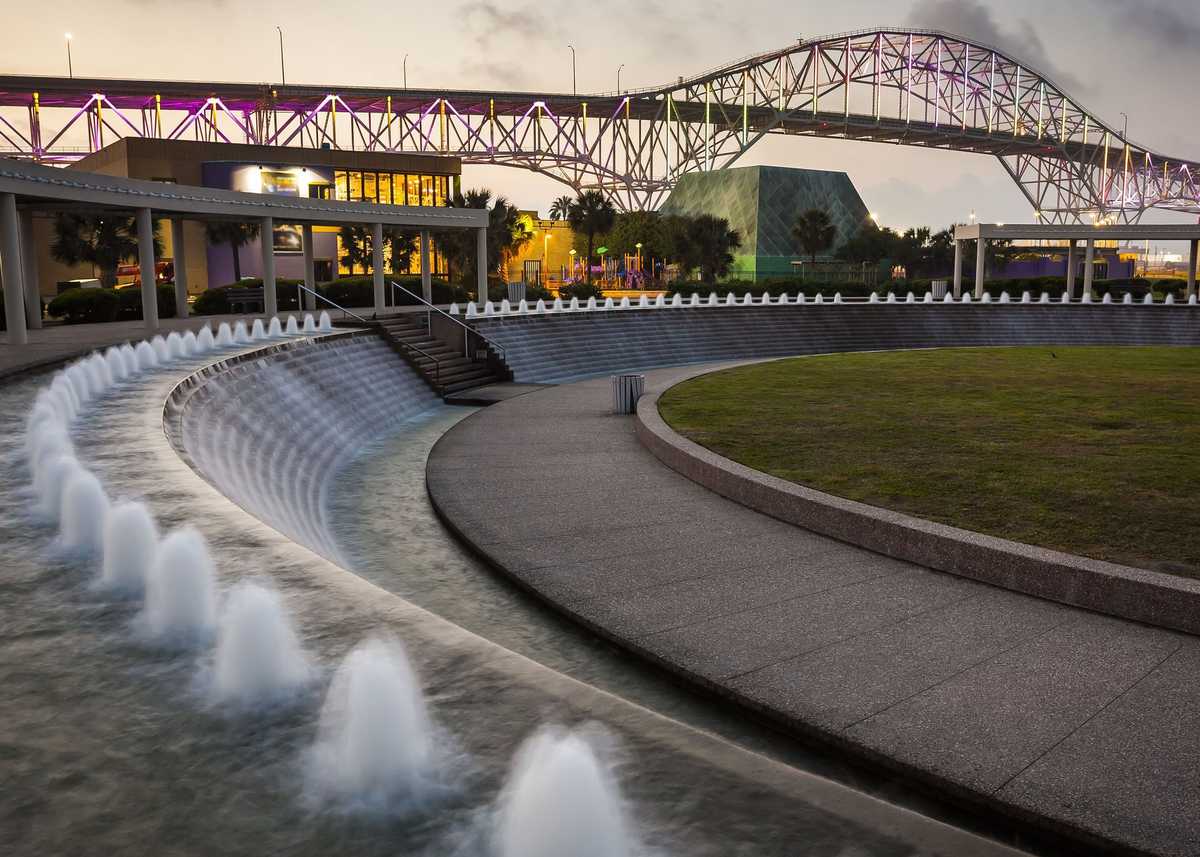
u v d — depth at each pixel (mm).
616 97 128500
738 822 2980
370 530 11961
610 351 35719
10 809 3227
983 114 170500
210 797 3305
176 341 18422
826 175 128625
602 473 13742
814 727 5676
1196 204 192500
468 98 113875
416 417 23750
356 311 35688
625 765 3367
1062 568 7805
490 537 10508
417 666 4312
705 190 129250
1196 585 7227
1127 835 4453
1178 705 5844
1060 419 17141
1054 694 6039
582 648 7418
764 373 26234
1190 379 24094
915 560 9031
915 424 16609
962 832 2926
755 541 9938
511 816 2824
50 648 4719
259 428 15594
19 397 13297
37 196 20781
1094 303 48188
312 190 66250
